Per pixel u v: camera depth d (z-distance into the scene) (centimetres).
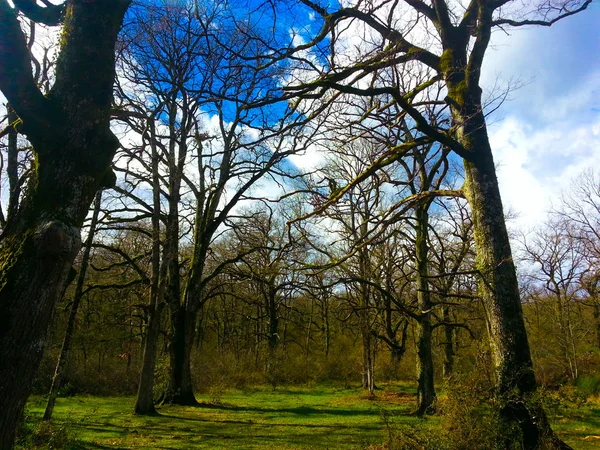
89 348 2627
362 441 1117
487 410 693
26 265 387
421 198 977
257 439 1180
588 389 2142
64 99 436
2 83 421
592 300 2888
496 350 749
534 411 671
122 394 2359
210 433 1268
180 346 1909
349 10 867
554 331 2869
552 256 2944
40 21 504
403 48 933
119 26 484
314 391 2722
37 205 413
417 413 1552
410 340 3061
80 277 1204
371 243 1095
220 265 1958
